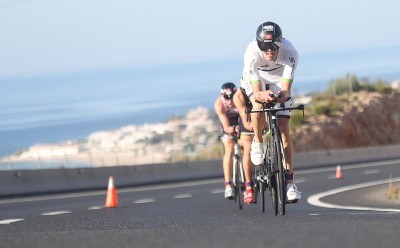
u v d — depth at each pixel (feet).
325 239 38.55
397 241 36.55
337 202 102.22
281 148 60.29
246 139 72.95
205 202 116.57
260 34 60.39
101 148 422.41
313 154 252.01
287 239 39.27
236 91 79.36
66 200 141.38
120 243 41.86
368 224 46.34
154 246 39.81
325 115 306.96
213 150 273.33
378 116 316.40
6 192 162.20
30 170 168.35
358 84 340.59
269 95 60.44
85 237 46.26
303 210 80.84
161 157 312.29
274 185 63.16
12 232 57.31
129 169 191.93
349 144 298.56
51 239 46.19
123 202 129.49
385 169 213.87
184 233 45.44
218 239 41.29
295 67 62.18
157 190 166.09
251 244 38.19
